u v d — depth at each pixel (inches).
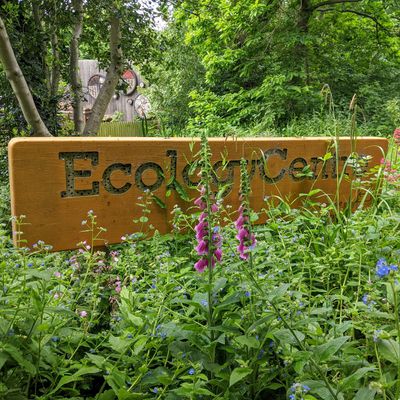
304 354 50.6
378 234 88.1
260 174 113.3
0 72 213.6
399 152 186.7
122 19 246.1
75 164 86.8
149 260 92.3
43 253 84.4
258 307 63.2
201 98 491.8
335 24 499.8
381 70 567.5
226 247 78.1
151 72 291.3
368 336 53.2
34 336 57.8
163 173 98.0
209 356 57.6
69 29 268.4
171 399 54.2
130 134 476.1
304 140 119.8
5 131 220.8
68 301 69.2
